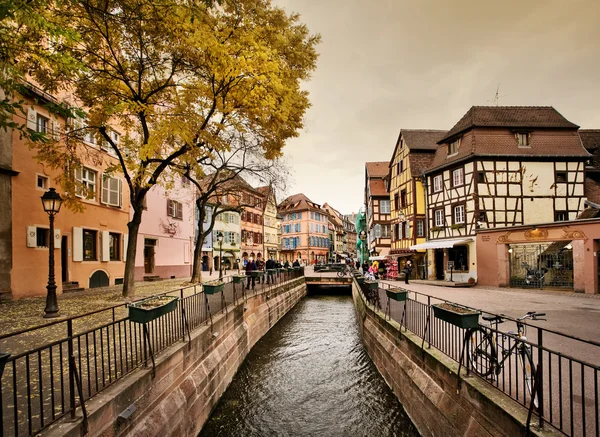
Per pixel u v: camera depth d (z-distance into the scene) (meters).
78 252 15.19
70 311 9.16
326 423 6.88
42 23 4.44
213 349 7.70
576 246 15.64
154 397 4.68
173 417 5.04
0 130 11.46
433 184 25.89
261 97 8.43
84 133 10.30
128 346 5.97
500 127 22.48
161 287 16.34
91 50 8.92
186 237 27.20
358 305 16.84
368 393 8.18
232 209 20.08
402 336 7.46
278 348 12.18
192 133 8.93
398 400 7.44
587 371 5.31
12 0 3.98
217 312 8.99
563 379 4.96
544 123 22.92
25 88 5.24
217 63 7.87
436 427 5.29
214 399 7.36
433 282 22.20
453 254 23.61
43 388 4.24
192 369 6.27
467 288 19.48
